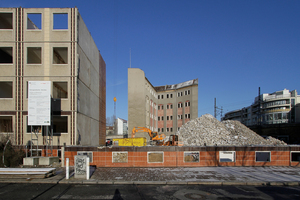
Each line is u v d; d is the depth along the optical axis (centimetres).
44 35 2223
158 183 1128
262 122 8869
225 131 3506
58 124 2184
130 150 1569
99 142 3534
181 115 5806
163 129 6122
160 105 6272
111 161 1563
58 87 2220
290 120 7912
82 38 2503
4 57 2233
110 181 1139
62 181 1144
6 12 2214
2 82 2191
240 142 3117
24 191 983
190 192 971
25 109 2144
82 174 1205
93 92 3092
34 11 2233
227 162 1595
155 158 1734
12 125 2142
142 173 1338
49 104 1806
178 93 5969
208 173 1339
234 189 1031
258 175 1288
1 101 2147
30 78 2183
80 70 2395
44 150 2120
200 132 3491
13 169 1243
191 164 1576
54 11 2242
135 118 4800
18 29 2208
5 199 865
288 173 1352
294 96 8206
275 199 880
